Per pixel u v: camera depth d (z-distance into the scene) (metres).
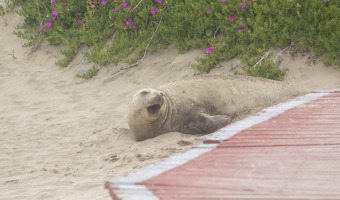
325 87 40.62
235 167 13.72
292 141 16.45
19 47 59.91
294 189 12.03
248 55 45.59
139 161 29.25
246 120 20.03
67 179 28.61
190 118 34.31
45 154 35.09
